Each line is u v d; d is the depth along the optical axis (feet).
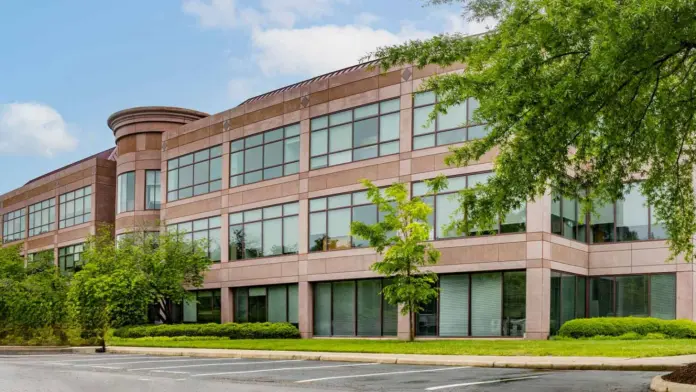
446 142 106.83
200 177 146.72
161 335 122.11
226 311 138.10
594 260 109.91
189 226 148.05
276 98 132.05
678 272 102.58
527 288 97.91
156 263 131.13
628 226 107.76
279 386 48.37
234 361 76.48
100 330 118.62
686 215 55.52
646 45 37.81
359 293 117.50
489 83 46.26
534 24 41.39
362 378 52.90
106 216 178.60
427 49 48.73
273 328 120.78
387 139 114.11
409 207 95.04
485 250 102.12
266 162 133.08
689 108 47.55
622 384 45.42
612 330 94.58
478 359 66.08
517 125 44.11
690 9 36.58
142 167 160.86
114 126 169.07
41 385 50.57
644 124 48.29
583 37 40.47
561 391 42.27
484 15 47.14
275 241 130.00
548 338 97.35
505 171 46.60
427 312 108.27
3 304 130.31
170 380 54.03
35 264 167.02
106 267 128.67
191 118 163.84
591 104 41.93
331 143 122.21
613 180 51.78
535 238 98.02
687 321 96.17
